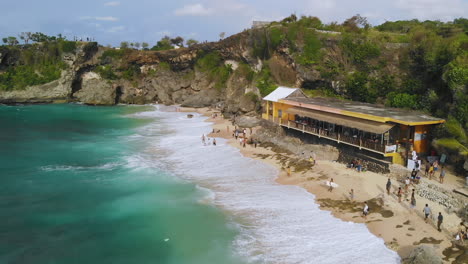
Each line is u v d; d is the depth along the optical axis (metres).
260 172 41.16
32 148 52.19
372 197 31.80
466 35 53.38
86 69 109.69
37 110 89.81
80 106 98.00
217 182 38.44
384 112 42.53
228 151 50.19
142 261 24.42
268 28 81.69
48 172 41.59
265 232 27.39
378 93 58.56
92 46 108.31
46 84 103.25
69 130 65.56
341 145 42.78
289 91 56.38
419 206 29.50
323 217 29.28
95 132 63.94
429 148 39.50
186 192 35.69
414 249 22.50
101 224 29.47
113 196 34.91
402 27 77.50
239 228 28.19
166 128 68.00
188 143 55.31
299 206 31.55
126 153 49.78
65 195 35.09
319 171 39.41
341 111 43.34
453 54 47.53
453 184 32.88
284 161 44.47
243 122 66.62
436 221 26.95
